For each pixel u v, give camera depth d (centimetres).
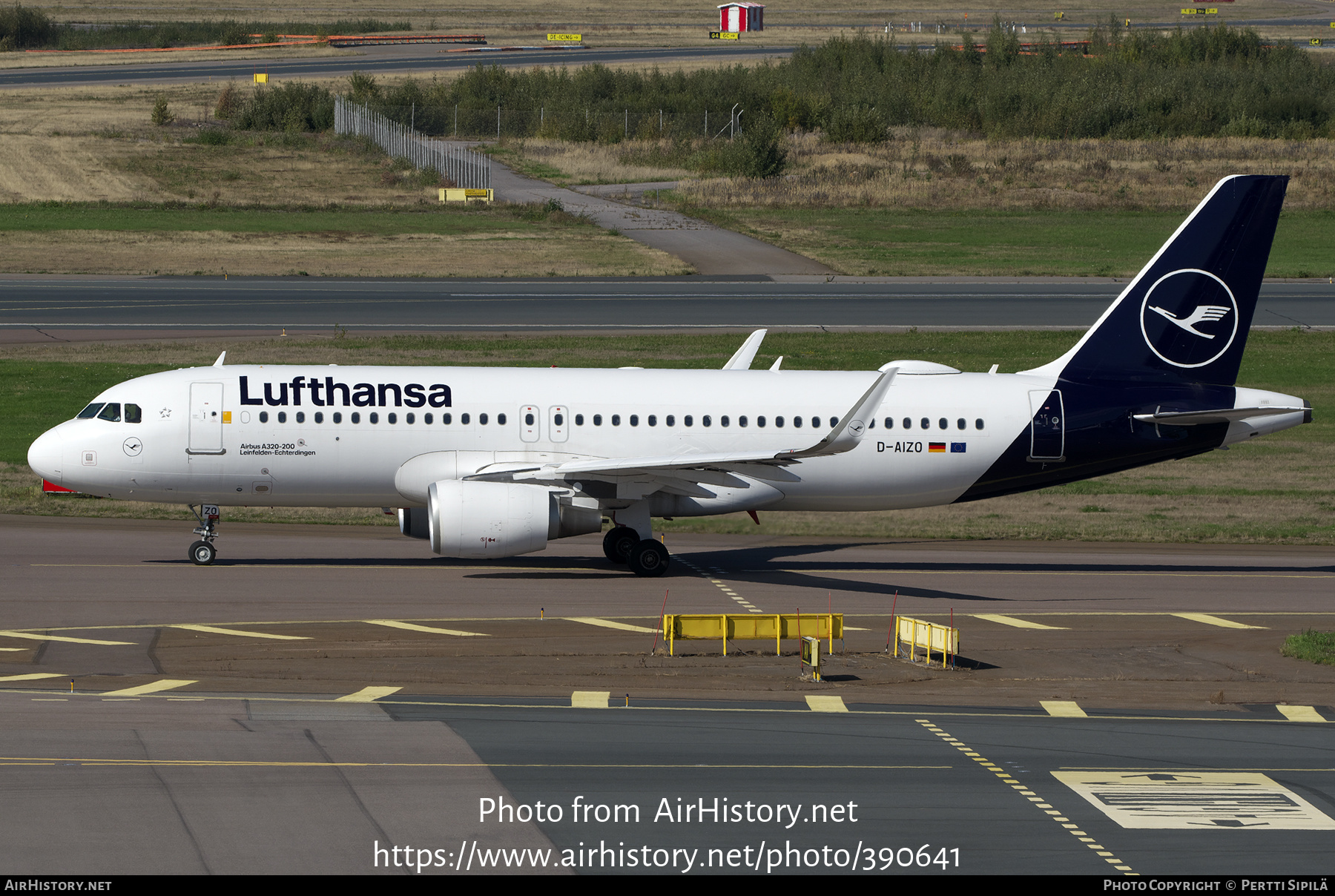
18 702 9375
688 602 14088
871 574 15975
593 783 8062
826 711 9950
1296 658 12138
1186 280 16312
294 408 15188
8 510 17988
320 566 15400
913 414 16012
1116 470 16588
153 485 15125
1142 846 7325
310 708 9519
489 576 15188
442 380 15562
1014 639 12788
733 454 14575
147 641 11688
